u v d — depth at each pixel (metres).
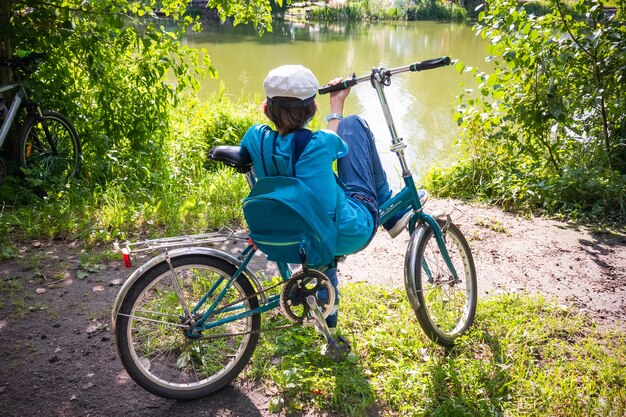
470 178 5.80
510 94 5.62
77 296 3.68
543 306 3.66
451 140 8.93
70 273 3.97
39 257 4.15
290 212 2.43
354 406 2.77
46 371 2.99
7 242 4.33
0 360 3.05
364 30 25.41
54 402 2.79
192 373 3.00
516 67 5.46
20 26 5.44
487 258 4.37
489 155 5.97
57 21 5.48
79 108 6.01
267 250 2.58
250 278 2.82
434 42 21.27
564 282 4.04
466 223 5.03
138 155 5.95
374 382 2.93
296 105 2.49
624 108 5.50
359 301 3.60
